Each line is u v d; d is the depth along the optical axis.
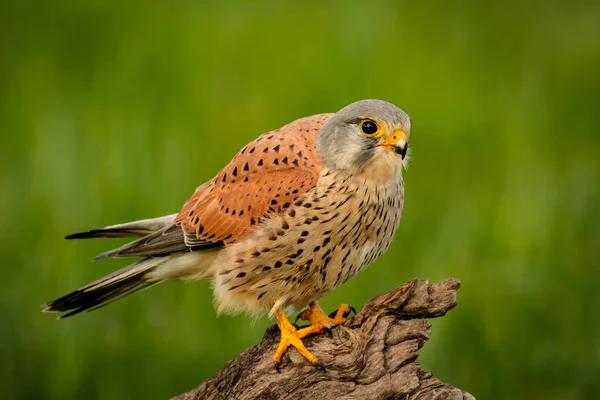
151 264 9.05
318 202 8.23
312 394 7.57
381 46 15.88
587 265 11.80
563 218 12.37
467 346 11.06
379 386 7.33
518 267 11.66
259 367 7.83
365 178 8.25
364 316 7.73
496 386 10.79
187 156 12.76
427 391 7.29
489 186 13.10
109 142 13.02
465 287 11.44
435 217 12.43
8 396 10.80
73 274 11.48
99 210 11.95
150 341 11.08
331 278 8.55
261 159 8.54
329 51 15.58
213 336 11.12
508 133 13.78
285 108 14.09
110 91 14.69
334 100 14.34
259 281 8.48
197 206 8.86
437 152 13.66
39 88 14.96
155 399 10.67
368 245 8.54
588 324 11.30
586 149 13.91
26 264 11.70
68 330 11.05
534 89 15.20
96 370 10.83
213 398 7.98
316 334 7.86
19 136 13.88
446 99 14.59
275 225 8.30
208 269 8.99
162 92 14.59
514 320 11.27
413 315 7.66
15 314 11.29
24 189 12.61
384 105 8.30
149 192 12.21
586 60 16.22
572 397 10.74
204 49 15.83
